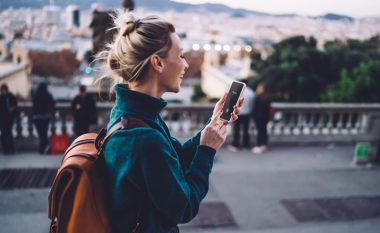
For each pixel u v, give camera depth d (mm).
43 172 6605
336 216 5285
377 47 17875
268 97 8172
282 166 7375
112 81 1192
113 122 1096
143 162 997
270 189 6188
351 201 5793
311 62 23688
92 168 1090
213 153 1147
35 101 7363
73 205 1090
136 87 1098
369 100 17062
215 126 1159
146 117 1076
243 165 7352
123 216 1088
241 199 5766
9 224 4734
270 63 26594
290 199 5824
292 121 9125
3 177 6293
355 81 17438
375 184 6547
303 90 24172
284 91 25062
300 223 5066
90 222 1084
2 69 16297
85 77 7594
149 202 1076
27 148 7926
